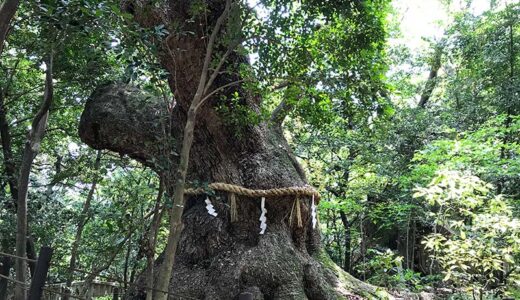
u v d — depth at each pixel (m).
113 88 6.96
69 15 3.47
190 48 5.39
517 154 9.09
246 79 4.32
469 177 5.31
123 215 5.85
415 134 10.10
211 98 5.72
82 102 8.59
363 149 9.84
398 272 7.62
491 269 5.69
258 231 5.70
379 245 11.77
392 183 10.12
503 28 10.50
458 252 5.22
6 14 3.09
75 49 5.19
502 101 10.09
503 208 5.20
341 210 10.93
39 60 5.79
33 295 3.25
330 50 4.44
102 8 3.41
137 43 3.85
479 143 8.12
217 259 5.51
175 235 3.58
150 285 4.61
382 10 5.78
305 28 4.30
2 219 7.62
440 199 5.77
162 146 4.86
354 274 11.63
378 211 10.18
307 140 10.20
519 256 5.93
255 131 6.07
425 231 10.94
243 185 5.81
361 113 4.83
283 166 6.04
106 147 6.91
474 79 11.30
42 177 10.59
